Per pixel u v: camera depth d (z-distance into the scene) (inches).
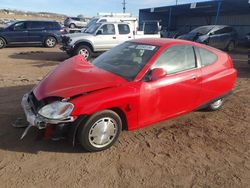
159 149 179.2
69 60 213.2
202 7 1096.2
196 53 212.2
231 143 191.8
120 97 166.4
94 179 146.6
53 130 159.8
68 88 163.9
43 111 155.9
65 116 154.0
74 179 145.6
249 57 464.1
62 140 180.5
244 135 204.5
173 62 196.4
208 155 175.0
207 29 751.1
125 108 171.3
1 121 203.8
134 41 219.3
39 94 166.6
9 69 426.9
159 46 196.7
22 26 765.9
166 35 1212.5
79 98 158.4
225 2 976.3
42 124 155.3
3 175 145.6
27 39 773.3
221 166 163.6
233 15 1191.6
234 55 683.4
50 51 706.8
